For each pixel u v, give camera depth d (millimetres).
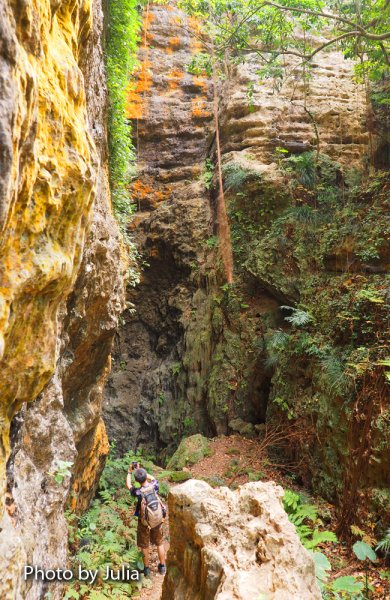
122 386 12055
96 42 4586
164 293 12203
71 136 2381
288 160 10469
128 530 6230
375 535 5523
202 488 3455
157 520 5293
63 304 3977
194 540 3252
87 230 2689
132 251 8844
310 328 8109
